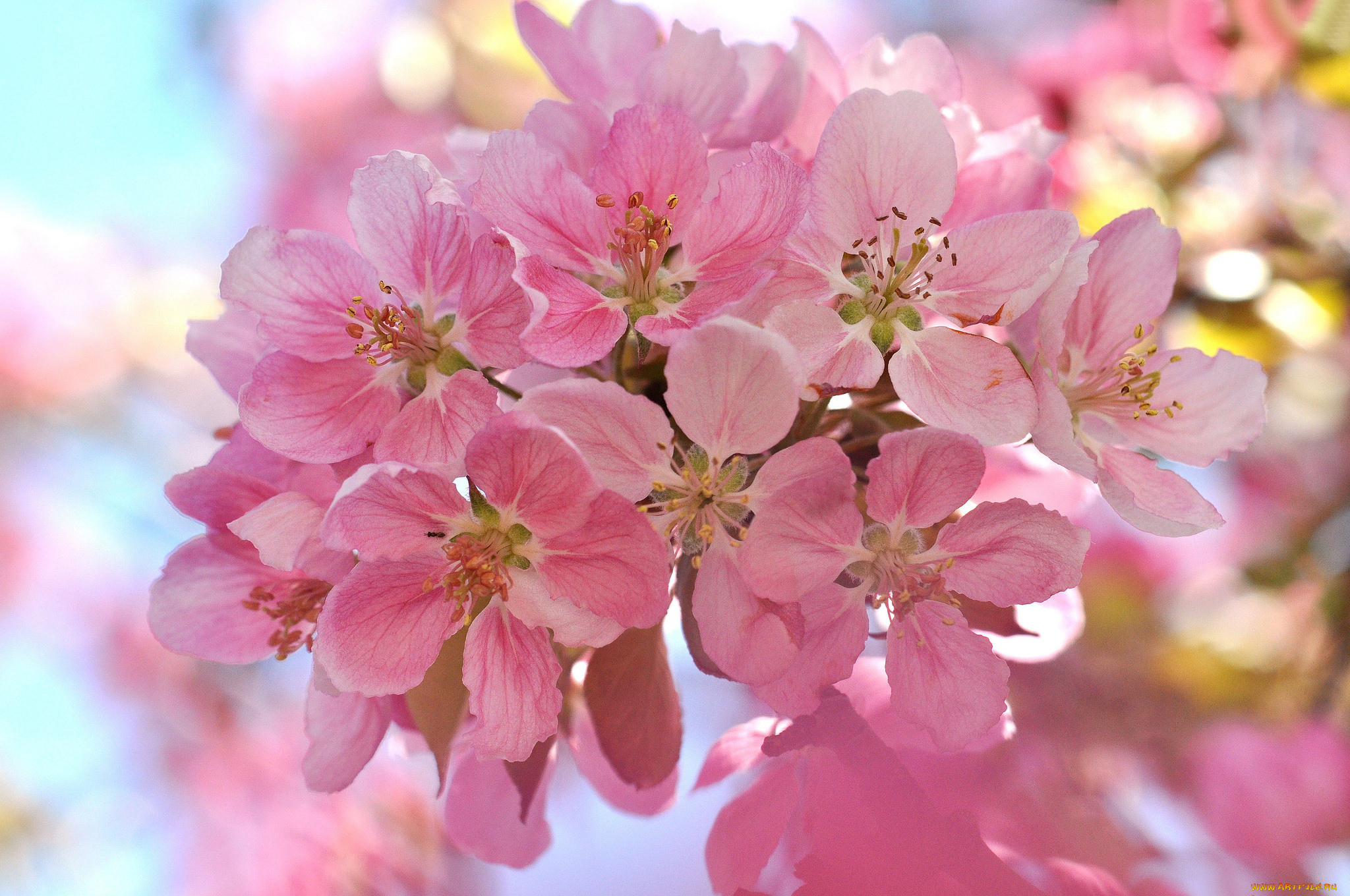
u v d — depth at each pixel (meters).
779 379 0.34
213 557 0.37
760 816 0.36
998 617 0.36
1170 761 0.43
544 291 0.35
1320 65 0.48
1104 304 0.37
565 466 0.34
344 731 0.36
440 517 0.35
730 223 0.35
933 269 0.35
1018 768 0.37
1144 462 0.37
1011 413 0.35
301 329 0.35
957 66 0.38
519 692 0.35
